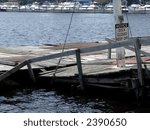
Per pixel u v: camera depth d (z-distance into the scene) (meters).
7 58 23.19
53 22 108.31
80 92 18.31
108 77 17.39
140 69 16.23
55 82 19.34
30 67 19.59
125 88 16.89
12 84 19.84
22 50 27.36
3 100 18.05
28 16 140.12
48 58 18.94
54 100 17.94
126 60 20.98
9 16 138.12
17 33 66.94
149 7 149.75
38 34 65.94
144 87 16.42
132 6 151.38
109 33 69.88
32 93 19.06
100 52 25.88
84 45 29.75
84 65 20.33
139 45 16.12
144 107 16.59
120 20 18.45
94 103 17.33
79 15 149.12
